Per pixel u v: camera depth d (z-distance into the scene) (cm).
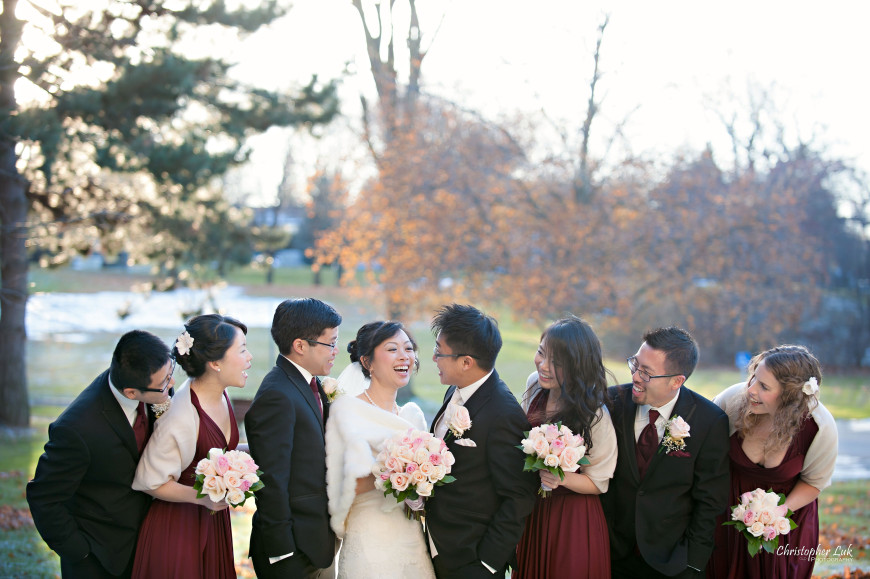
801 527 350
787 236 1675
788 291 1688
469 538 321
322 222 4022
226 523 340
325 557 318
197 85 1125
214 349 315
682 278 1548
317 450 319
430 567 332
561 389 329
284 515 303
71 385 1984
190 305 1345
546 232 1548
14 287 1202
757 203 1605
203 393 322
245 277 5588
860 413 1728
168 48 1038
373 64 1798
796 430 329
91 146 1059
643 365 329
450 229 1549
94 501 309
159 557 309
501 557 313
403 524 329
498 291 1593
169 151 998
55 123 870
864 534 735
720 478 333
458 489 324
